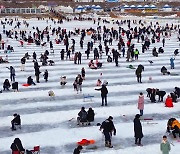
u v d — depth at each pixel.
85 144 18.09
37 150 16.86
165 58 40.91
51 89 28.05
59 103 24.61
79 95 26.41
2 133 19.55
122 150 17.50
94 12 107.38
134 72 33.62
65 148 17.73
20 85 29.16
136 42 53.16
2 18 92.81
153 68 35.53
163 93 24.56
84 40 55.28
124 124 20.78
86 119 20.55
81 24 78.31
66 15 98.81
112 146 17.94
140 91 27.48
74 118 21.72
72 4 125.31
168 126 19.34
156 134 19.42
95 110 23.06
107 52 42.03
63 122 21.16
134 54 39.94
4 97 25.97
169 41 54.94
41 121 21.28
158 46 49.69
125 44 51.22
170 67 36.09
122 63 37.75
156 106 23.84
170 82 30.17
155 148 17.72
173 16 101.88
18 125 20.05
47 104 24.41
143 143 18.30
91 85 29.08
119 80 30.72
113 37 56.31
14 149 16.09
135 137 18.08
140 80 29.94
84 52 44.50
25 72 33.66
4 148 17.75
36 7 113.50
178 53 43.94
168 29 63.72
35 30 67.50
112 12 109.25
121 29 64.56
